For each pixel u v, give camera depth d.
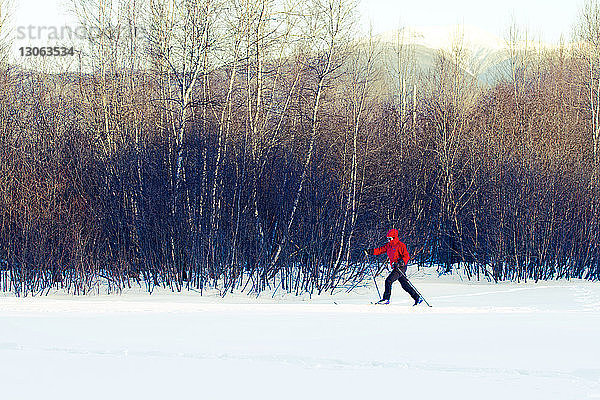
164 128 27.48
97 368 8.91
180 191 26.11
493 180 32.34
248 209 25.97
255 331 12.35
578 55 46.75
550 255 31.23
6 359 9.52
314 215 26.47
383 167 31.81
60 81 34.25
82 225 26.00
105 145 28.25
